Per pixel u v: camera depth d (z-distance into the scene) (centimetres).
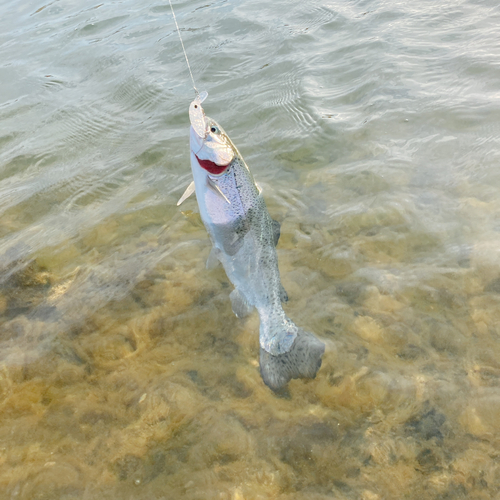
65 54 934
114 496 280
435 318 371
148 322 392
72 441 310
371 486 279
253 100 704
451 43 802
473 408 311
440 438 298
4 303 414
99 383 347
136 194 539
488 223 448
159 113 698
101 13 1137
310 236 462
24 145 651
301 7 1036
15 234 494
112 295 417
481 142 561
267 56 833
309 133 620
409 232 451
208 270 439
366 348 358
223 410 326
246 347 371
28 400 336
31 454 303
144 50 902
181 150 609
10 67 902
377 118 632
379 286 402
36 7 1261
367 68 755
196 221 496
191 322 391
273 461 296
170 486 284
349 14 972
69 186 561
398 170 534
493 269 400
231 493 280
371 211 480
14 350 372
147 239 477
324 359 352
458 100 646
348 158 568
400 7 975
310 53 827
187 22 1016
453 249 426
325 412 321
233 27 968
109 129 671
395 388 328
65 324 393
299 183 536
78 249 469
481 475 278
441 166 533
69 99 762
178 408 328
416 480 280
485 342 349
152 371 355
